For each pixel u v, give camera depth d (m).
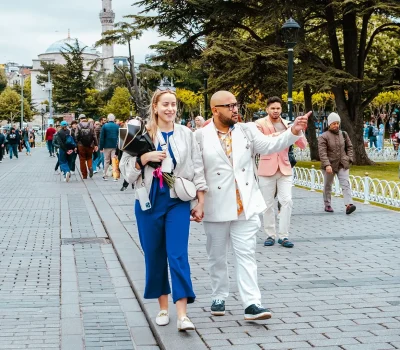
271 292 6.38
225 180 5.35
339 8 24.88
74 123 26.52
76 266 8.02
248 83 25.81
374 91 28.42
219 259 5.52
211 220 5.38
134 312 6.01
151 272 5.24
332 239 9.45
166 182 5.07
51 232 10.69
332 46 28.59
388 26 30.83
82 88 88.94
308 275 7.12
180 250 5.06
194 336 4.97
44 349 4.99
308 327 5.19
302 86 23.98
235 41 24.48
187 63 28.64
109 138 21.11
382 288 6.49
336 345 4.73
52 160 35.81
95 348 5.00
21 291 6.80
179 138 5.16
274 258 8.09
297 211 12.84
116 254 8.76
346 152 12.34
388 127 59.38
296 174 19.19
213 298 5.63
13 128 37.34
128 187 18.70
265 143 5.45
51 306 6.24
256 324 5.29
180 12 26.52
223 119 5.41
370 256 8.16
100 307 6.19
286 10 24.20
